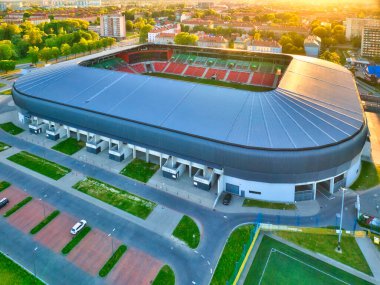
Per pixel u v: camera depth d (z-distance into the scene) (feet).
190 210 299.17
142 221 285.84
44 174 350.02
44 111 422.82
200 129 331.77
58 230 275.18
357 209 293.43
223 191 328.29
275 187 310.24
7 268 238.89
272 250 258.98
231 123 333.42
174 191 324.60
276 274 238.07
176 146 336.70
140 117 362.33
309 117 336.29
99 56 637.30
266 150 298.76
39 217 289.53
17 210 297.74
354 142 317.01
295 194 313.32
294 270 241.55
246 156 302.04
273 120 331.16
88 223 282.56
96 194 319.47
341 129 325.21
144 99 392.68
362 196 321.73
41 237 267.80
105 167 362.53
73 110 395.75
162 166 350.23
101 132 385.50
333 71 486.38
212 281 229.86
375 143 429.79
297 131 317.01
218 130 326.85
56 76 474.49
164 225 281.54
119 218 289.12
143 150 366.43
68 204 305.94
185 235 270.46
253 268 243.19
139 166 363.97
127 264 242.99
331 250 259.19
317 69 483.92
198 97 383.24
